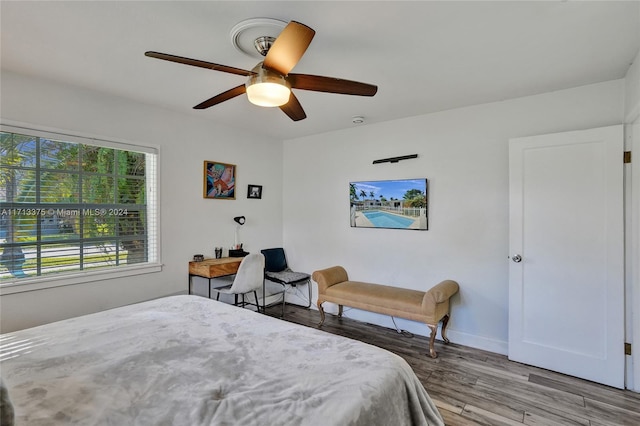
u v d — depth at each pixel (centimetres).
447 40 192
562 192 257
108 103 283
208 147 365
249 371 131
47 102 251
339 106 313
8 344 154
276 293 420
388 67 228
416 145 343
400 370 138
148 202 318
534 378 249
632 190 233
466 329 313
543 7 161
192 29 181
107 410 105
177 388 118
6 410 84
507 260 293
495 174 298
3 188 235
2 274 235
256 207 425
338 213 406
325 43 195
